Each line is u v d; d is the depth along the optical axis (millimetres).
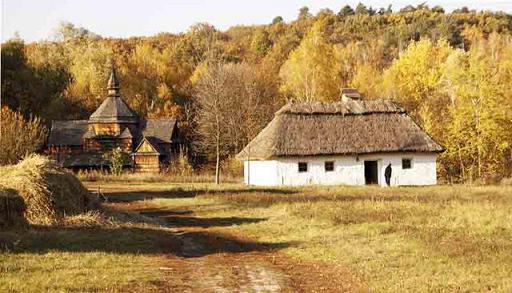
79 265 15805
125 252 18281
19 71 88375
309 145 50719
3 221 20031
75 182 24938
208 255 18781
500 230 20672
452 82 70188
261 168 51531
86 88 94312
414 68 81250
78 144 79750
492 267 14945
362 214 25922
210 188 45312
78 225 22484
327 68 85875
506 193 36781
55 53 106812
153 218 28172
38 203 22562
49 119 87500
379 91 80938
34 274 14578
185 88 96562
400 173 52125
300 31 134875
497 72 72000
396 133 52719
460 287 13195
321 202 31453
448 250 17125
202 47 126750
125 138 79062
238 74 85625
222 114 77125
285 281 14844
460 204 28062
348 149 51062
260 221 26031
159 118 86875
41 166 23734
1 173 23625
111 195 40906
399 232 20812
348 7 159125
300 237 21328
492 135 62219
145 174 64812
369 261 16562
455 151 63500
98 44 115812
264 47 122688
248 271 16094
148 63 103688
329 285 14430
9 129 53031
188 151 86062
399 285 13641
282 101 84875
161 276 15055
